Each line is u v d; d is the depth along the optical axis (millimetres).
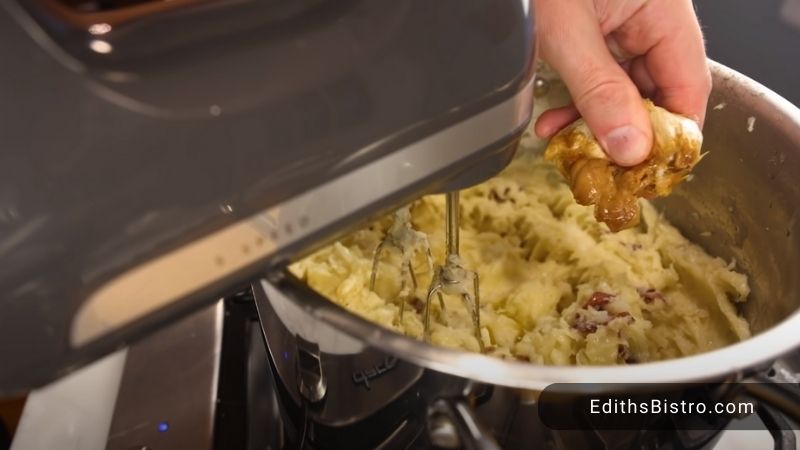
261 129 224
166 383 376
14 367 219
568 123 367
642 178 329
